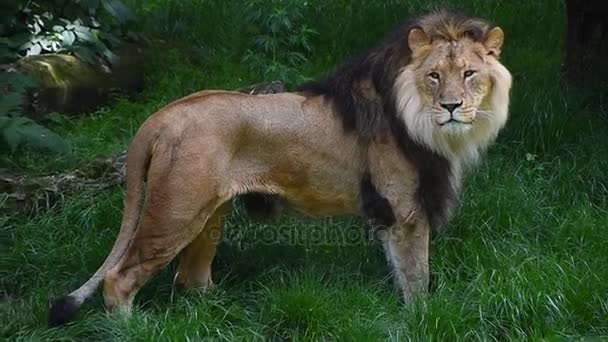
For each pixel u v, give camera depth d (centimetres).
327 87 1083
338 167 1071
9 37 1567
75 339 1007
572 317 1038
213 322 1025
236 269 1161
